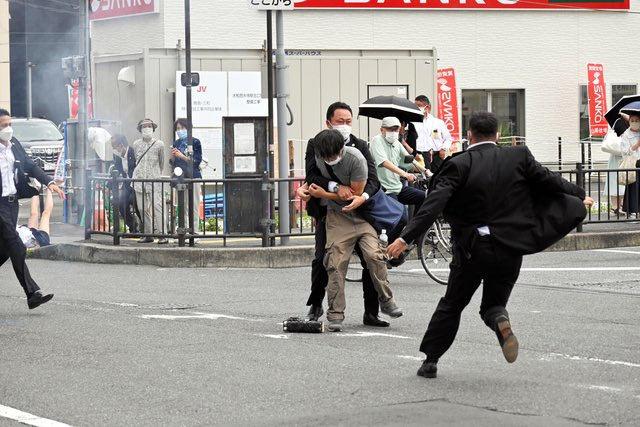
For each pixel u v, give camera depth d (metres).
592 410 18.09
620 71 95.69
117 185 43.09
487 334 25.77
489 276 20.33
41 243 42.06
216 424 17.61
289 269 39.88
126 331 26.48
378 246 26.30
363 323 27.42
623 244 45.34
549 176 20.11
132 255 41.59
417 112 38.97
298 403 18.98
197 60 60.12
